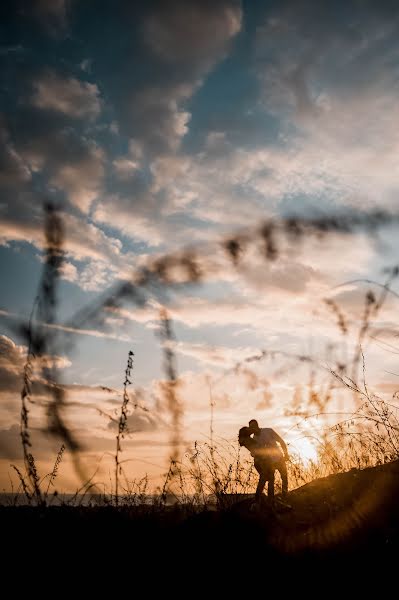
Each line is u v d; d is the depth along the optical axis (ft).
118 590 8.93
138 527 10.71
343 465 18.74
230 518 13.65
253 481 17.72
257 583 10.43
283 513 15.37
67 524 9.50
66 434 7.13
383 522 13.26
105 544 9.57
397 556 11.21
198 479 13.64
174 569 10.09
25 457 7.64
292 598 9.89
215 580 10.13
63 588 8.62
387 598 9.60
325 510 15.07
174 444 8.35
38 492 8.59
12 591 8.52
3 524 9.32
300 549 12.35
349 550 12.09
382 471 16.66
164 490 10.69
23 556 9.11
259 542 12.53
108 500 9.37
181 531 11.92
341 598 9.83
